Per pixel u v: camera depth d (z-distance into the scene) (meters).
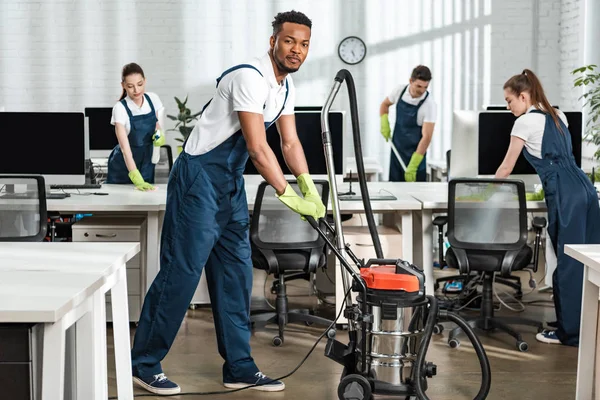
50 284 2.42
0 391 2.12
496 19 9.18
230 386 3.89
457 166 5.56
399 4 9.17
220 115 3.52
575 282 4.57
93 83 9.17
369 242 4.92
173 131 9.27
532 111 4.74
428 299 2.92
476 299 5.46
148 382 3.78
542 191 5.00
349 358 2.99
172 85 9.20
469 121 5.53
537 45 9.20
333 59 9.22
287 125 3.67
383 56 9.22
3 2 9.06
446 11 9.19
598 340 3.13
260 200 4.64
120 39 9.13
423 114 7.14
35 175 4.39
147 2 9.09
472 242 4.68
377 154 9.33
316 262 4.71
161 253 3.68
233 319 3.85
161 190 5.35
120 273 3.06
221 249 3.79
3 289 2.35
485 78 9.23
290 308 5.45
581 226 4.58
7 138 5.12
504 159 5.00
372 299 2.87
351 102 3.05
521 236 4.64
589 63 8.22
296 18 3.39
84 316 2.57
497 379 4.04
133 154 5.67
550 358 4.39
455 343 4.55
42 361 2.17
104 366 2.76
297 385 3.94
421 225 5.02
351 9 9.17
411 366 2.93
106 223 4.94
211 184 3.60
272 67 3.47
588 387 3.21
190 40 9.15
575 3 8.62
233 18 9.14
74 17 9.10
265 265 4.69
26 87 9.16
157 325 3.72
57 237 5.79
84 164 5.16
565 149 4.68
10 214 4.44
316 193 3.46
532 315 5.33
